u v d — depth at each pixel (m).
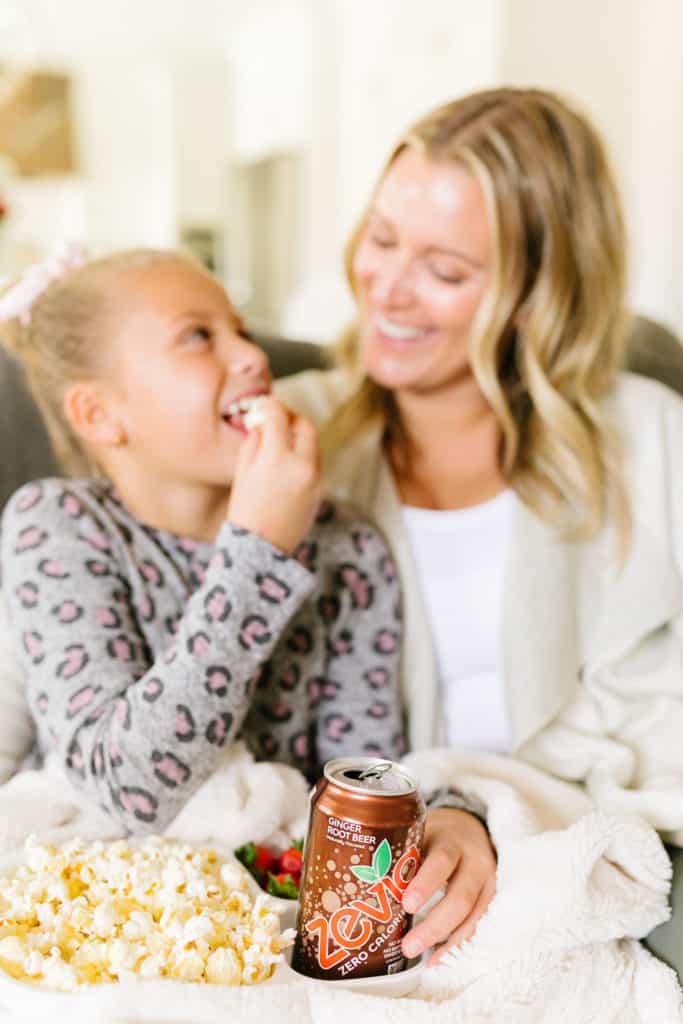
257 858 0.71
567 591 0.93
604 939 0.60
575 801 0.78
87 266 0.88
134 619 0.80
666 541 0.94
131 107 5.89
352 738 0.90
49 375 0.88
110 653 0.73
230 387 0.81
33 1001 0.50
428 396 0.98
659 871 0.65
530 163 0.92
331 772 0.56
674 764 0.84
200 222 5.90
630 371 1.19
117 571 0.80
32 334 0.89
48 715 0.72
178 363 0.80
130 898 0.57
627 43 2.31
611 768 0.84
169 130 5.73
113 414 0.84
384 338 0.94
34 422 1.01
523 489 0.96
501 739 0.96
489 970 0.57
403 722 0.95
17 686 0.82
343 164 3.79
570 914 0.59
